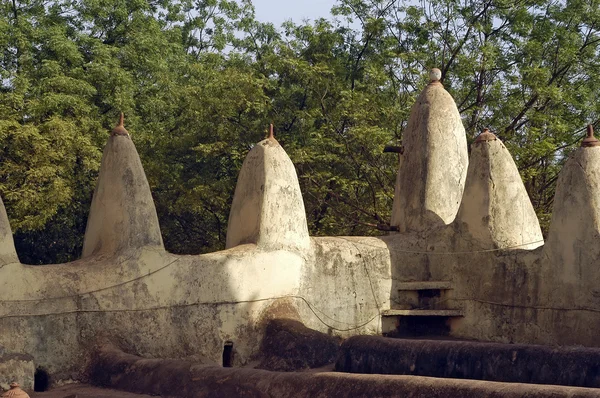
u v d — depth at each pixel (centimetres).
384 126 2098
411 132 1517
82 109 1995
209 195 2089
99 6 2230
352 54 2327
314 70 2091
